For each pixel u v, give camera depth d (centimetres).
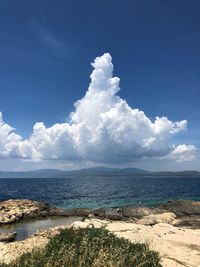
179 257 1209
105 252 944
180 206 4075
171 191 9000
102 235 1094
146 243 1159
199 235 1664
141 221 2905
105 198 6556
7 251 1245
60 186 13362
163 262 1112
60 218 3731
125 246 1045
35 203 4369
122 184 15538
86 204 5388
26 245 1351
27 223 3353
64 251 939
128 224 1756
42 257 925
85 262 882
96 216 3706
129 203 5466
